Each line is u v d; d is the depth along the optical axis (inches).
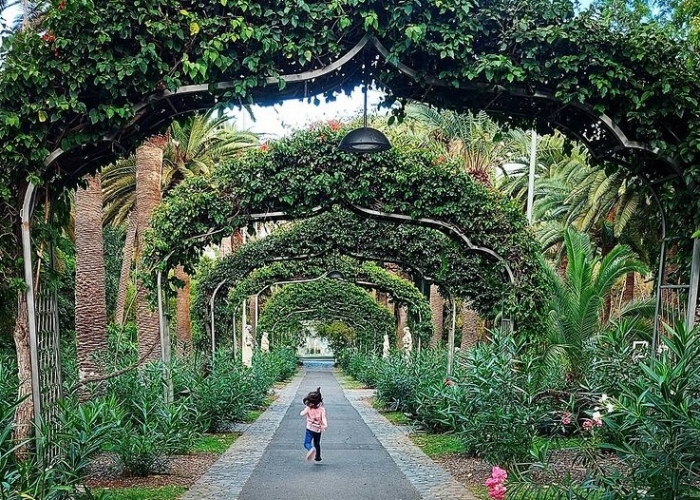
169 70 203.8
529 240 411.2
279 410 744.3
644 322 491.5
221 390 544.1
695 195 228.2
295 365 1688.0
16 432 206.1
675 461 154.2
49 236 217.5
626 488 167.5
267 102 218.8
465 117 788.0
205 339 663.1
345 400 887.7
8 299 213.3
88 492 204.7
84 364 542.9
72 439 217.5
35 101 197.9
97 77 195.9
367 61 221.6
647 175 246.7
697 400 157.9
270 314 1248.8
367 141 235.6
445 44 206.8
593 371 337.4
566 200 708.7
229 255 660.1
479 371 330.6
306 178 394.0
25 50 196.2
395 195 394.3
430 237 517.0
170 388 437.1
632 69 219.0
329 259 653.3
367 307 1190.3
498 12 211.9
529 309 405.7
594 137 241.4
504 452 309.0
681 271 244.1
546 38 210.5
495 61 208.7
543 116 235.1
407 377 666.8
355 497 300.2
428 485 327.6
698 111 220.2
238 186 412.5
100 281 557.9
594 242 788.6
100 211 569.6
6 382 261.1
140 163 621.3
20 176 203.0
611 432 203.2
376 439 506.6
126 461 337.7
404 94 229.1
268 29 203.3
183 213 428.8
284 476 352.5
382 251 536.7
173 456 411.2
